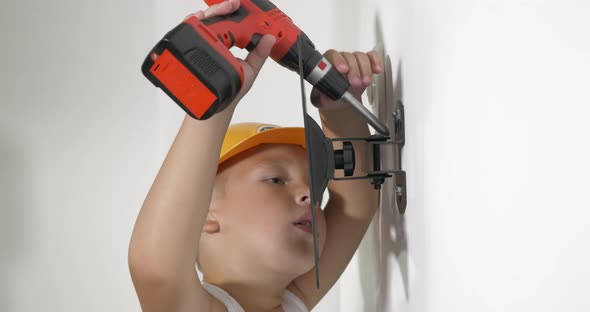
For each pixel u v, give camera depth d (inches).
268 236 35.4
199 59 23.6
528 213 15.8
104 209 73.1
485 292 19.1
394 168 34.9
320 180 28.5
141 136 72.5
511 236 16.9
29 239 73.6
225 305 35.5
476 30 19.2
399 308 33.7
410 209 30.1
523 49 15.9
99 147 73.0
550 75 14.5
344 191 40.4
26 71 73.4
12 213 73.8
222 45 24.6
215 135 28.2
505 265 17.4
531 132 15.5
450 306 23.0
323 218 37.8
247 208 35.8
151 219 28.9
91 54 73.1
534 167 15.4
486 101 18.5
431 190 25.6
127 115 72.4
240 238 35.9
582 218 13.2
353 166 30.4
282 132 36.8
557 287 14.4
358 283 50.9
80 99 72.9
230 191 36.4
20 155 73.5
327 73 31.0
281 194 35.9
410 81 29.3
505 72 17.0
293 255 35.4
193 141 28.2
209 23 26.1
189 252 29.8
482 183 19.1
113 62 72.9
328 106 37.2
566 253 13.9
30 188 73.6
